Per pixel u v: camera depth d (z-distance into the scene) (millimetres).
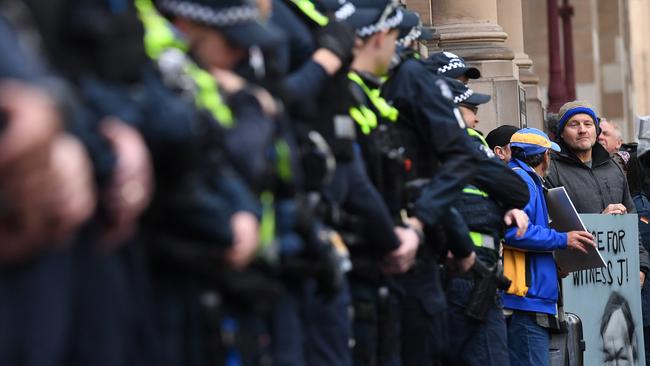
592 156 23766
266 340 10078
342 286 11828
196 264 8891
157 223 8812
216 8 9781
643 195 26219
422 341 14523
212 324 9062
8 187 7148
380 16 13734
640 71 68938
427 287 14523
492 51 31766
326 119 12125
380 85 14180
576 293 21172
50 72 7871
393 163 13297
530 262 18859
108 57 8375
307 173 11391
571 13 52156
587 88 61188
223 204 9031
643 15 69000
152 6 9812
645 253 25016
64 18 8281
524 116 33469
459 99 17750
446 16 32156
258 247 9961
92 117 8102
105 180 7980
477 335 16609
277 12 11922
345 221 12391
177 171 8750
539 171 20312
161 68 8789
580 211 23297
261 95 9883
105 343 8094
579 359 20359
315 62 11812
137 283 8477
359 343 12930
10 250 7453
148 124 8461
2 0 7477
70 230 7539
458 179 14297
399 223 13312
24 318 7594
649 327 25094
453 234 14992
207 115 9109
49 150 7129
